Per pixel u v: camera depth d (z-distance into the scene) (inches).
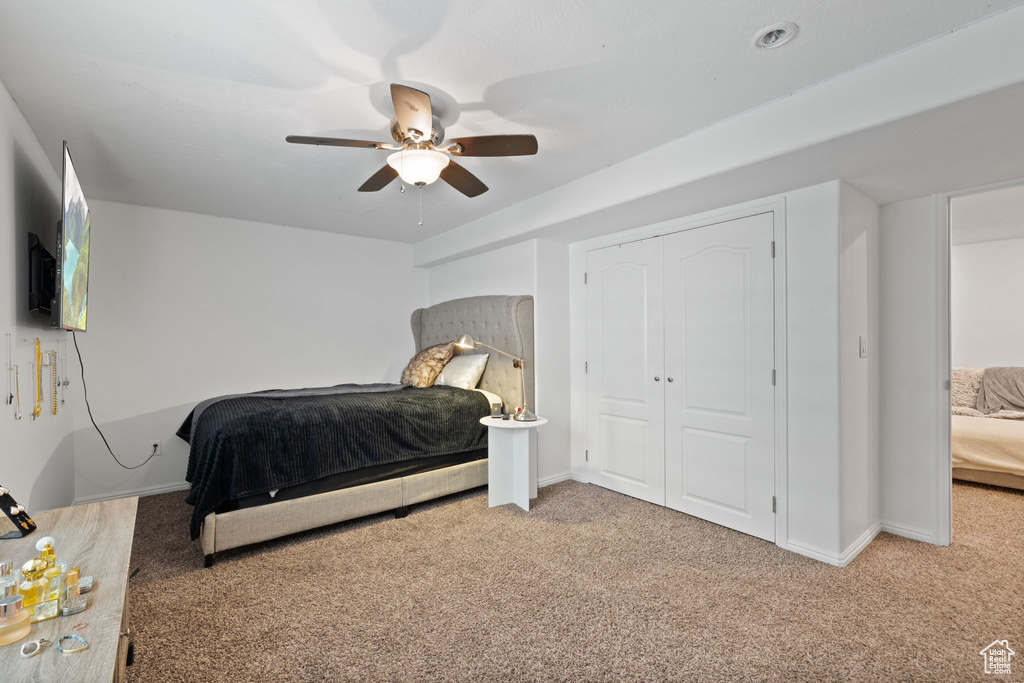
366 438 120.3
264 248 166.7
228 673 66.7
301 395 139.7
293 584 91.2
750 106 85.8
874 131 74.0
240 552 104.8
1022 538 111.0
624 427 143.3
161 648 72.0
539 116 88.7
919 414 110.8
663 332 131.4
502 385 155.6
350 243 185.6
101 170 113.8
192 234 153.5
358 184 124.6
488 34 64.0
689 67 72.9
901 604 83.0
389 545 108.3
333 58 69.1
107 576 44.7
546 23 61.9
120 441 141.9
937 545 107.5
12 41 63.9
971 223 169.8
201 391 155.0
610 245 146.3
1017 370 181.8
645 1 58.0
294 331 172.9
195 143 98.3
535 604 83.9
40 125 88.7
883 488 116.4
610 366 147.2
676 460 128.8
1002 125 71.8
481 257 174.4
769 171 91.6
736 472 115.3
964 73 63.8
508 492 136.5
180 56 68.1
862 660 68.9
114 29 61.9
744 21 62.1
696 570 95.7
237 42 65.1
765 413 109.3
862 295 107.0
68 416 125.6
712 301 119.3
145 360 145.9
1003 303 198.1
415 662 69.2
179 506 135.1
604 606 83.2
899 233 113.6
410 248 201.8
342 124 90.2
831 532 98.0
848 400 100.5
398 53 68.0
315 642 73.6
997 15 61.2
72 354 132.1
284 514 106.7
